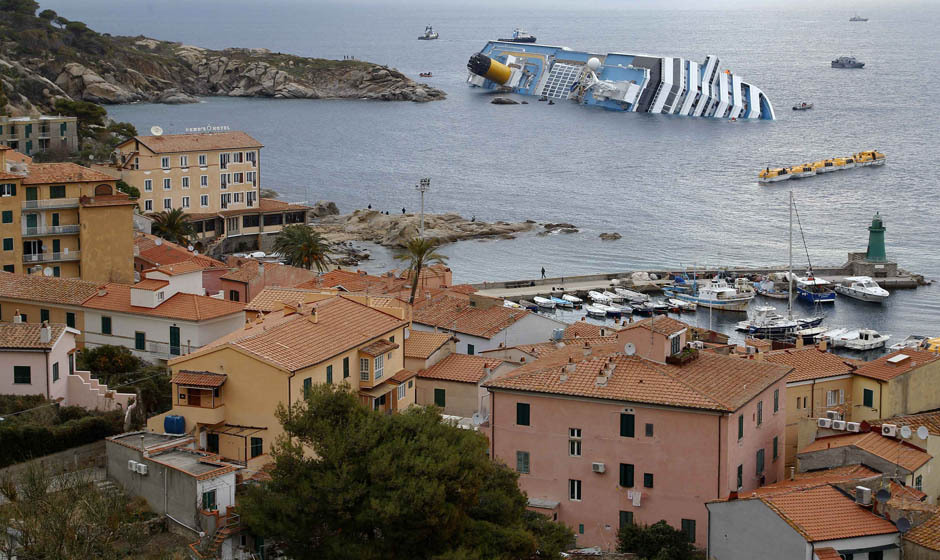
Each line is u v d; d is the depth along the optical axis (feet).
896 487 247.09
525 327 433.07
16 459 283.18
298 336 300.81
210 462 249.55
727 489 268.41
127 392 331.16
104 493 244.22
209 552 228.84
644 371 285.64
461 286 530.27
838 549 222.07
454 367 364.38
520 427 288.30
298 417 244.01
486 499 244.42
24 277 402.93
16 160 512.63
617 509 278.87
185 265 396.98
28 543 211.20
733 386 282.77
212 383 280.72
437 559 215.31
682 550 258.37
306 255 631.56
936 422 294.66
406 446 232.94
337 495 222.07
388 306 363.35
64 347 321.11
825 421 291.38
